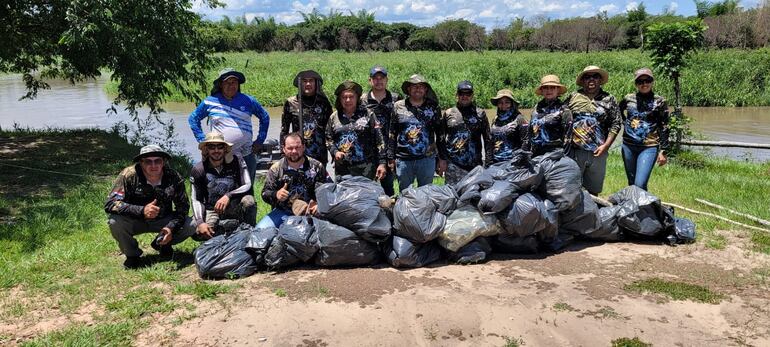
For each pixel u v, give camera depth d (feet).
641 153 20.06
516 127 19.08
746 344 11.66
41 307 13.43
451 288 14.25
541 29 175.01
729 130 54.03
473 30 188.65
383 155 18.28
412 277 15.02
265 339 11.84
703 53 97.71
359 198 15.65
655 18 166.40
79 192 24.44
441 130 19.33
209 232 16.42
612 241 18.06
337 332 12.10
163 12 33.32
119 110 68.39
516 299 13.57
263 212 21.61
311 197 17.12
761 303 13.42
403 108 18.45
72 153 34.01
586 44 161.27
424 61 116.67
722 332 12.15
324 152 19.13
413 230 15.39
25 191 24.64
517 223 16.16
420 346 11.60
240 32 205.16
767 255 16.55
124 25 31.17
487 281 14.74
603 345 11.62
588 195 17.90
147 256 17.07
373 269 15.67
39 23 33.96
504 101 18.97
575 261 16.20
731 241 17.84
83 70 37.19
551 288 14.24
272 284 14.57
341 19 206.39
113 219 15.55
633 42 159.22
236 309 13.16
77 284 14.74
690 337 11.92
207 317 12.80
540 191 16.98
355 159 18.24
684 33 34.32
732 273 15.21
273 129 53.06
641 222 17.56
